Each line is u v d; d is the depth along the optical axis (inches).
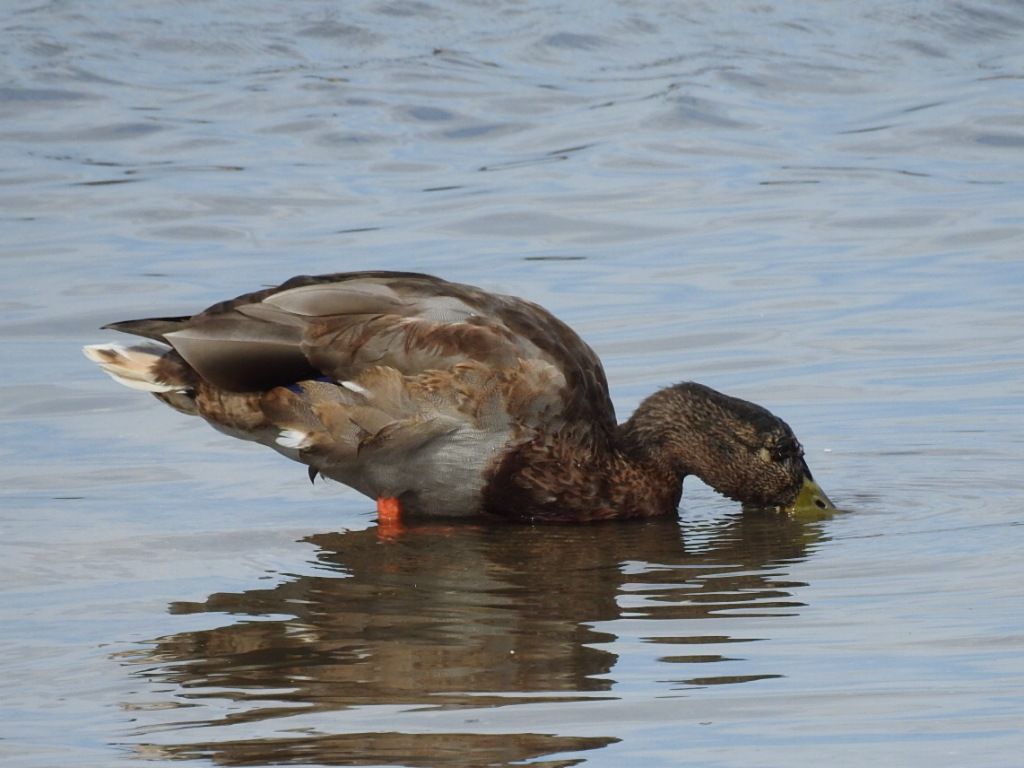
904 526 500.4
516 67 1126.4
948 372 642.8
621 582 452.8
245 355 498.0
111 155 960.9
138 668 380.5
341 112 1037.8
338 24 1193.4
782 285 756.6
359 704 357.7
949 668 372.5
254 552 478.6
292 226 845.8
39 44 1134.4
